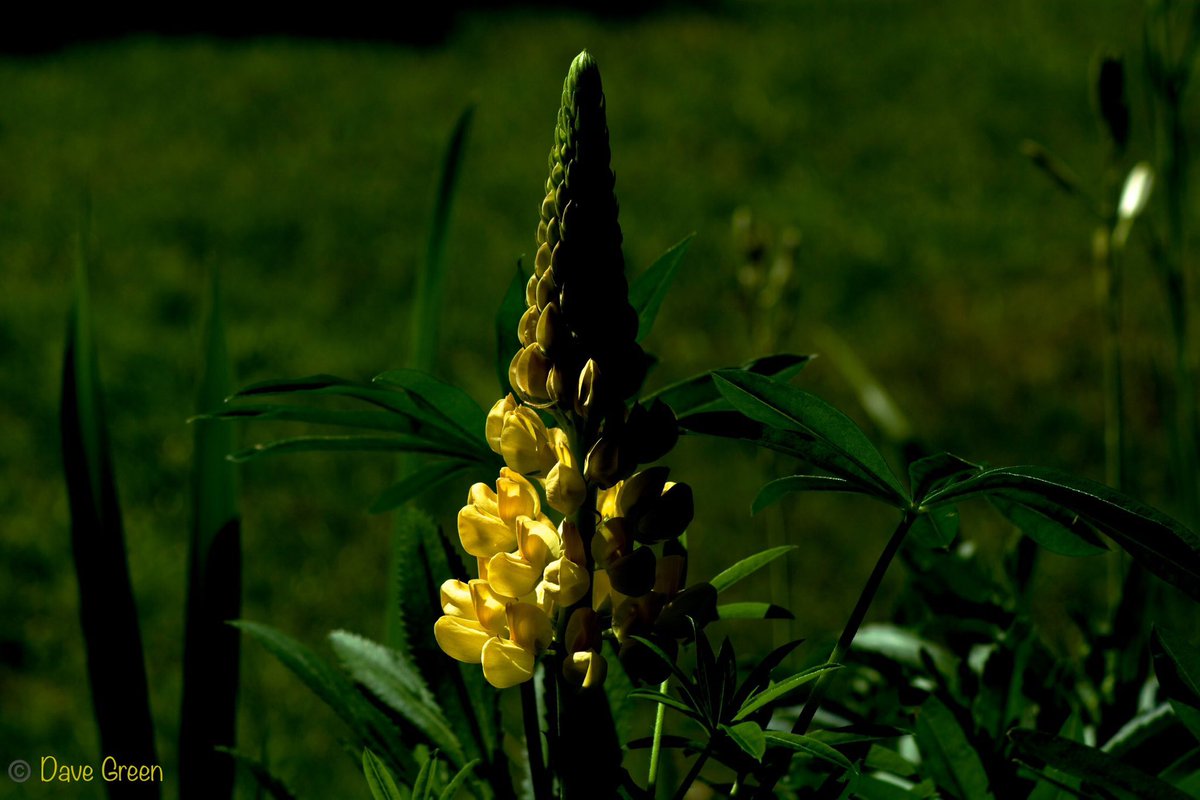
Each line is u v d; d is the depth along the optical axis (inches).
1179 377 66.2
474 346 222.1
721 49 411.5
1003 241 259.8
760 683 35.6
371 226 274.8
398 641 53.0
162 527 173.6
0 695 142.9
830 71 384.5
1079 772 32.0
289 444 41.9
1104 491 31.3
